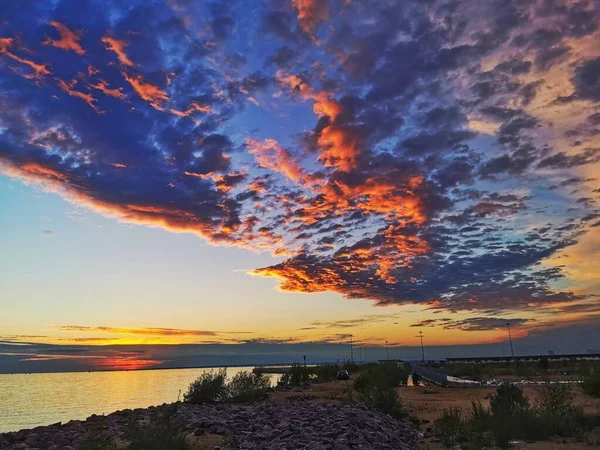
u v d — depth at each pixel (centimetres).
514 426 1470
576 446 1262
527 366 6994
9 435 1509
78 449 1251
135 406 4450
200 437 1422
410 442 1515
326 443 1255
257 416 1856
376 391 2428
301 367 5094
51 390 8831
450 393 3334
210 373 2867
